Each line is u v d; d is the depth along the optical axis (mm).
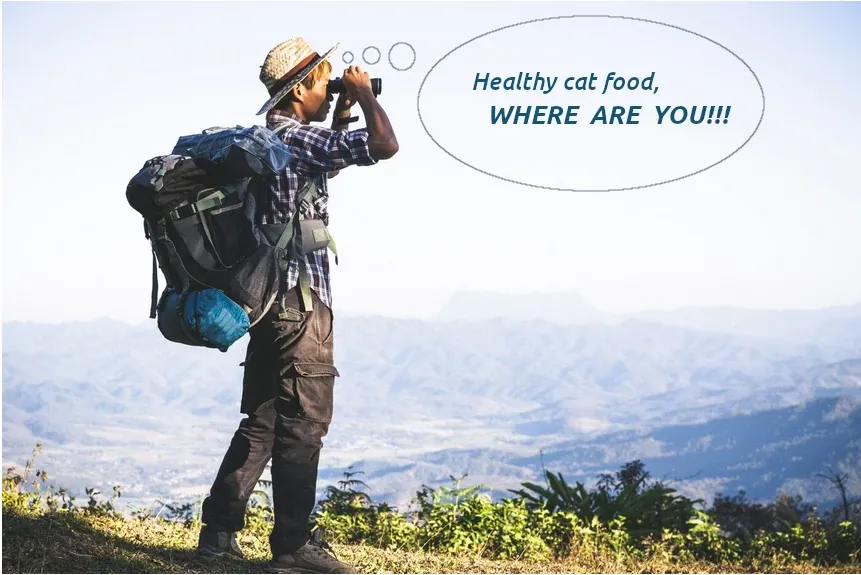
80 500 5375
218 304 3785
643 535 8297
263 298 3896
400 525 6918
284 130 4105
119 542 4477
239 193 3918
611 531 7891
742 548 8898
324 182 4188
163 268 3928
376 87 4180
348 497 7363
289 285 4020
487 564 6039
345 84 4133
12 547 4016
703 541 8648
